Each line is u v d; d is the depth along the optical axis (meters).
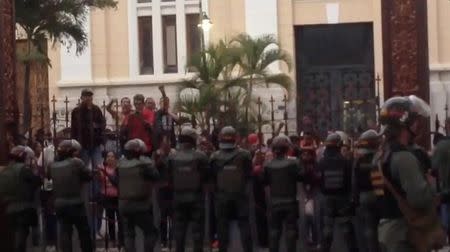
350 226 18.67
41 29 28.77
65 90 37.94
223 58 29.22
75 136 22.05
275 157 18.64
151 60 38.72
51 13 28.38
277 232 18.67
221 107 28.16
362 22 36.12
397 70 19.05
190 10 38.47
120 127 23.97
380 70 35.53
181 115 28.05
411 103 11.35
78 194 18.97
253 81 30.23
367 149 17.58
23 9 27.92
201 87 28.41
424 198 10.91
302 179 18.61
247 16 37.09
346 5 36.25
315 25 36.69
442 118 35.53
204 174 18.80
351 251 18.73
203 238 19.20
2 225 19.45
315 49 36.62
